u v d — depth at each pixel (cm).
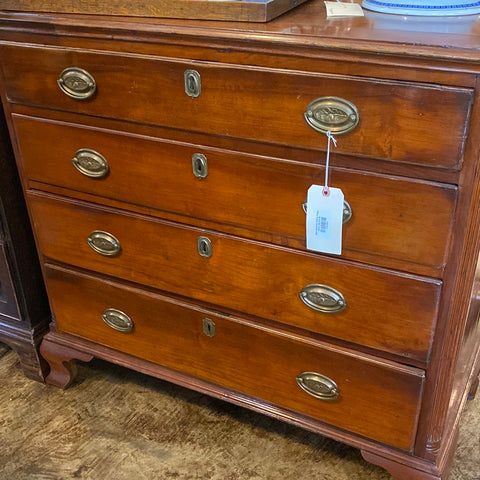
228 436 145
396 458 121
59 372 158
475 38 89
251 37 95
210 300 126
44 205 136
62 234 138
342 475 135
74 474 137
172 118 109
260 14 100
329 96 94
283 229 110
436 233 97
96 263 137
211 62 101
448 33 93
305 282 113
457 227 95
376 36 91
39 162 131
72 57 113
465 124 87
